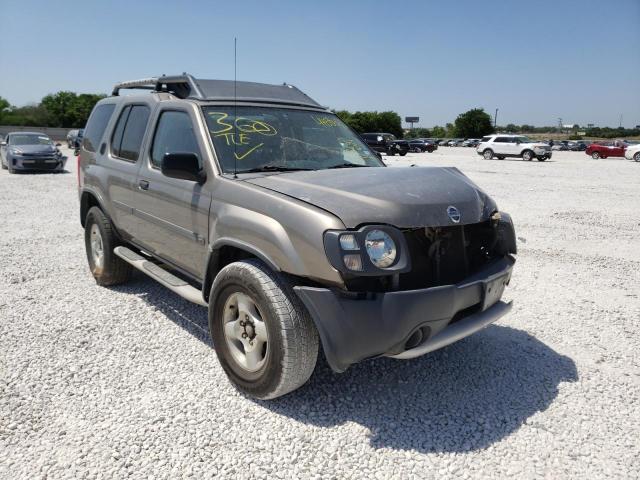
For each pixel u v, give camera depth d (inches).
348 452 111.8
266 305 119.1
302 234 115.3
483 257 143.1
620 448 115.3
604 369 152.5
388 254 113.1
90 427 118.6
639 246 311.1
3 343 161.6
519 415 127.2
